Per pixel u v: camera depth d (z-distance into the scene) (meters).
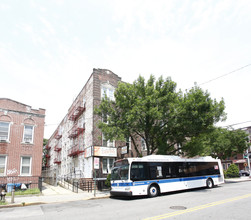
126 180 13.12
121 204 11.01
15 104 19.95
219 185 20.31
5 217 8.55
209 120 15.51
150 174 14.08
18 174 18.64
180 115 15.29
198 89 15.85
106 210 9.30
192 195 13.20
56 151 39.72
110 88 23.67
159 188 14.16
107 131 15.52
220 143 27.00
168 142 20.80
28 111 20.47
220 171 19.09
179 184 15.32
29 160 19.55
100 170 19.91
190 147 17.91
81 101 26.48
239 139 29.28
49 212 9.41
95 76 22.91
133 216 7.75
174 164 15.74
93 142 20.44
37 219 7.95
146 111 15.18
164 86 16.61
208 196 12.34
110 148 20.95
